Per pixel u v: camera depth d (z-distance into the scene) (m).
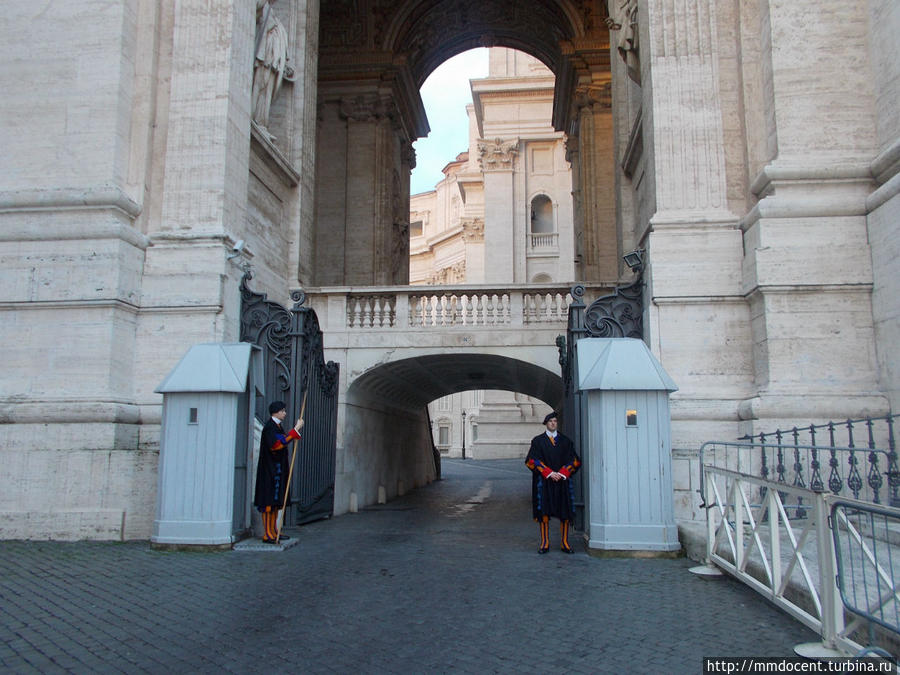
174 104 11.29
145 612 5.55
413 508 15.53
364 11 24.14
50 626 5.13
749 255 9.79
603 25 23.44
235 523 8.95
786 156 9.67
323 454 12.48
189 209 11.02
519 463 39.97
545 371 15.09
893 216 8.74
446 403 60.16
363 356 15.02
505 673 4.23
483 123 46.59
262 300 11.35
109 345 10.03
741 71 10.55
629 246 15.24
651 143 10.97
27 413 9.65
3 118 10.95
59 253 10.30
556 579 6.89
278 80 14.04
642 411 8.17
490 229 45.44
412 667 4.34
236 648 4.69
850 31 9.81
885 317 8.88
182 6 11.55
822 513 4.55
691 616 5.45
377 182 23.58
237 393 8.66
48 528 9.19
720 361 9.90
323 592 6.34
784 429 8.80
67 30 11.06
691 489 9.14
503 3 27.31
